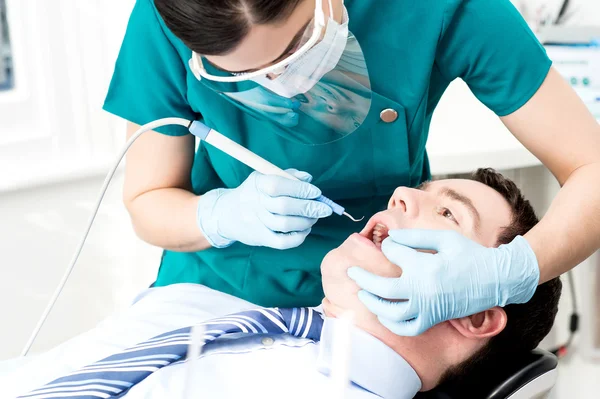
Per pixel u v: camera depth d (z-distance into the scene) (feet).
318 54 3.29
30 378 3.91
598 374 7.85
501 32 3.88
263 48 3.03
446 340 3.89
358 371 3.78
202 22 2.82
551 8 8.02
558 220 3.78
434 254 3.72
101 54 7.32
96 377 3.50
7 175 6.82
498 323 3.87
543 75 3.95
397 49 3.98
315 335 3.94
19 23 6.97
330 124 3.97
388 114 4.10
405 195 4.14
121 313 4.54
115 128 7.57
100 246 7.60
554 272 3.76
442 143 6.41
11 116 7.06
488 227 4.07
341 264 3.96
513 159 6.18
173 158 4.46
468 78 4.13
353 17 3.90
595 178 3.84
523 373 3.83
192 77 4.08
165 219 4.33
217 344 3.86
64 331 7.54
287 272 4.63
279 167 4.32
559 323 8.18
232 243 4.60
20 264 7.11
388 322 3.61
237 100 3.84
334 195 4.44
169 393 3.51
